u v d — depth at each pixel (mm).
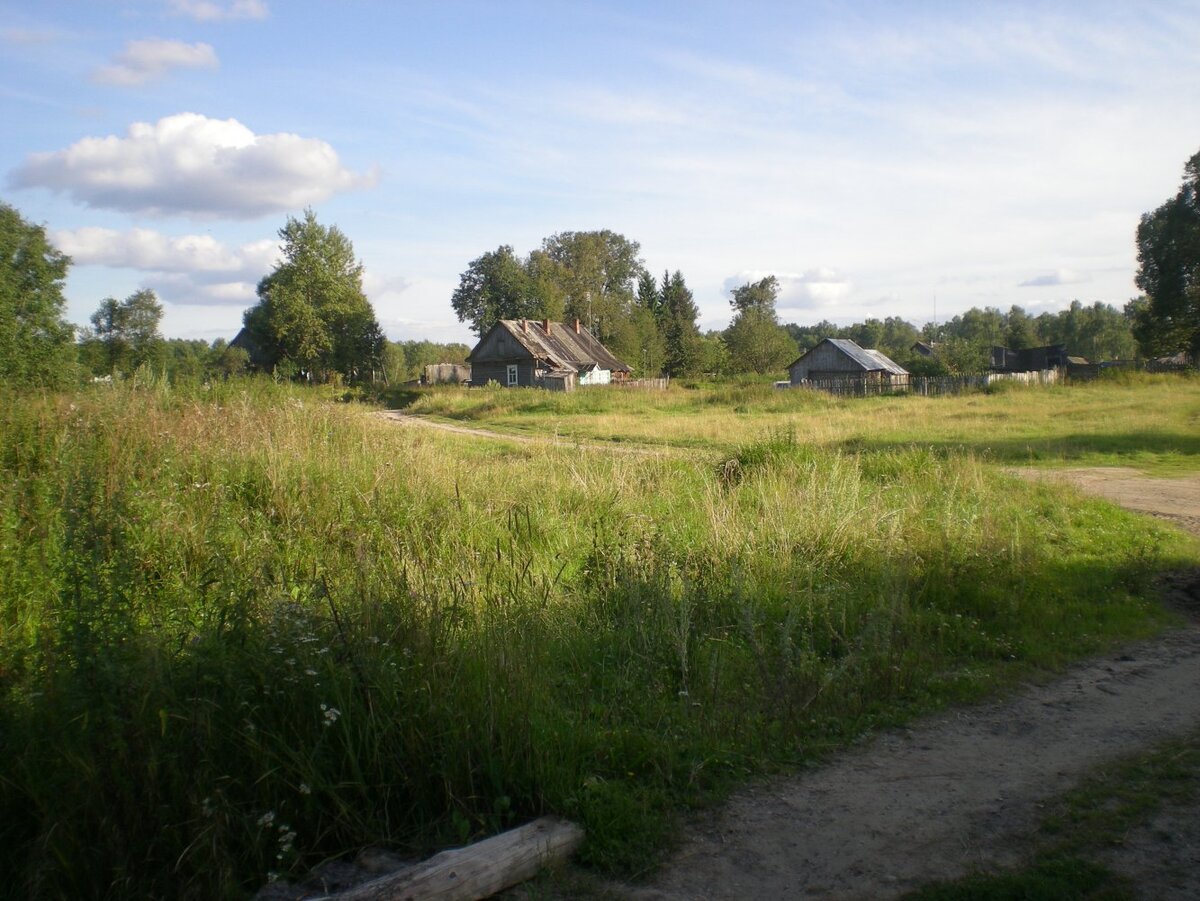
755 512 9180
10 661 4328
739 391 39594
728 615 6547
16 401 9352
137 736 3572
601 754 4402
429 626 4875
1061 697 5582
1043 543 9492
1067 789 4223
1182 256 61281
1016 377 45188
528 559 7402
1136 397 35062
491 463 12492
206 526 7000
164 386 11461
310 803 3707
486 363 62250
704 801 4184
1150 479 15242
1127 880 3375
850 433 22625
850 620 6594
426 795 3934
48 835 3262
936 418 27094
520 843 3625
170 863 3389
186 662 4113
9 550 5992
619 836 3811
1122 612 7387
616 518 9383
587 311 92125
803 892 3432
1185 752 4582
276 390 13055
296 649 4199
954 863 3592
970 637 6586
